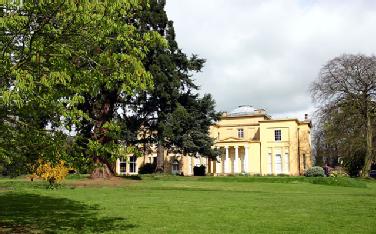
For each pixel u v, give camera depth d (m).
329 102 48.12
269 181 36.62
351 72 46.97
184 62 40.50
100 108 31.53
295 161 64.44
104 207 15.52
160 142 39.88
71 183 28.22
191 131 43.03
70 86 7.98
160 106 37.41
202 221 12.11
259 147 67.12
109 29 8.03
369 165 46.56
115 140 9.58
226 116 72.81
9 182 28.98
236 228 10.95
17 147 8.54
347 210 14.98
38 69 7.68
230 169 68.56
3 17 7.19
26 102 7.55
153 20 34.41
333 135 47.03
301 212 14.34
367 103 46.53
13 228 10.70
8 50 7.61
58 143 8.59
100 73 8.19
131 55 8.44
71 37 8.17
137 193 22.28
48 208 15.14
